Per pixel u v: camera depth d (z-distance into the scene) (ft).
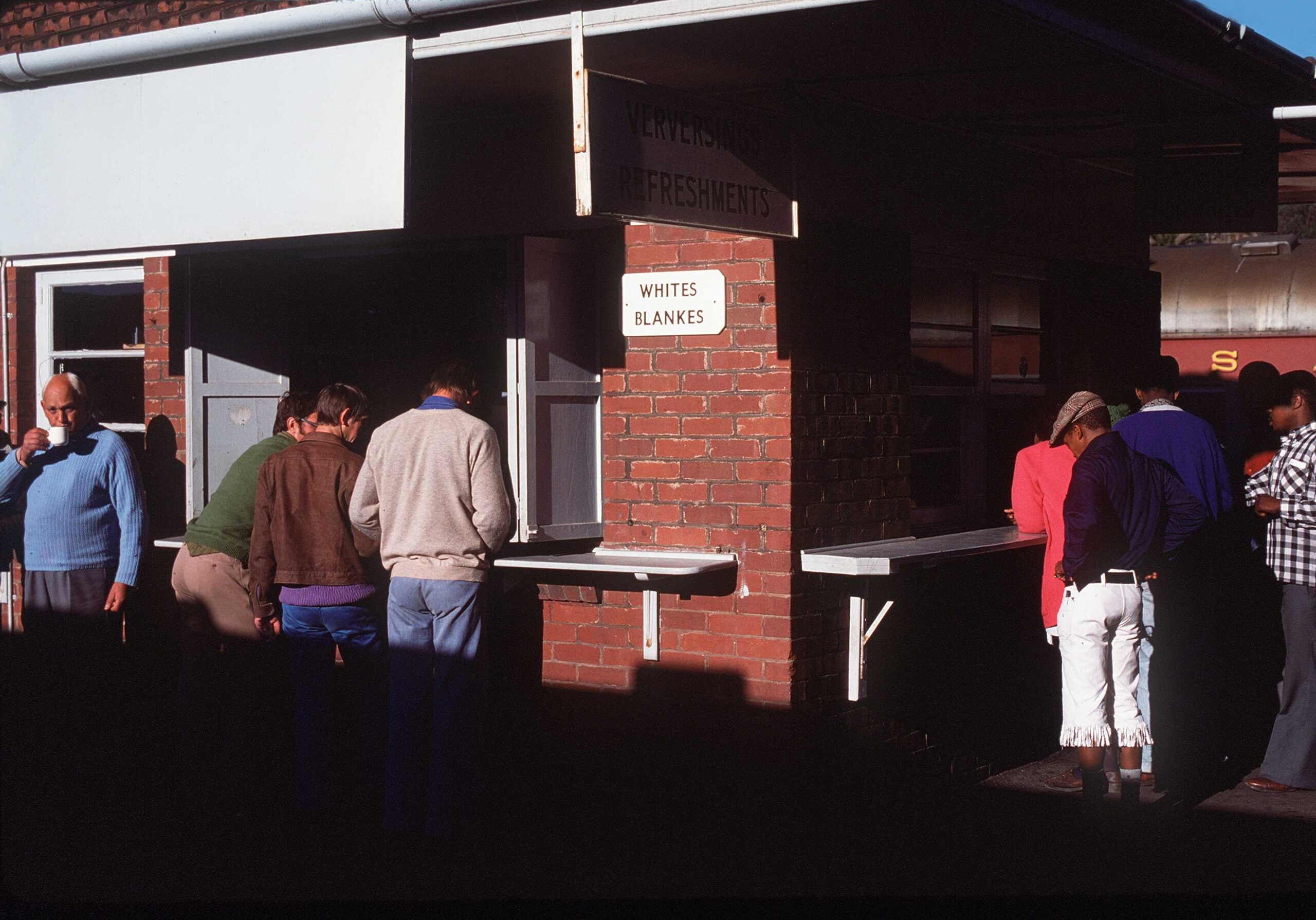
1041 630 26.03
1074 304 27.61
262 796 21.97
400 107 17.34
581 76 14.99
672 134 16.48
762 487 19.89
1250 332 51.98
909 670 22.03
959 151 23.85
